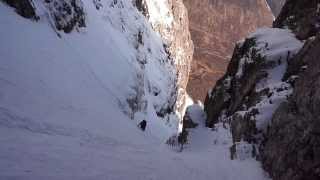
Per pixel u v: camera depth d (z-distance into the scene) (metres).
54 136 18.66
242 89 25.23
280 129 16.47
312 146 13.52
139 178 13.12
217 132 24.48
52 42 31.03
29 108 21.86
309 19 24.81
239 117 21.88
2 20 26.53
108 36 44.34
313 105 14.40
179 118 69.38
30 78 24.72
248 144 19.11
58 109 24.83
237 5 93.56
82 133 22.42
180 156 20.39
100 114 30.09
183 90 73.69
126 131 31.53
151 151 21.20
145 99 47.53
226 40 91.31
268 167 16.14
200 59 87.62
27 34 28.08
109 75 38.94
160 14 69.38
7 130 16.50
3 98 20.88
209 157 20.31
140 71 47.81
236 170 16.95
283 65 23.42
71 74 30.84
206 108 29.73
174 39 71.62
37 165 11.86
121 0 54.53
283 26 28.27
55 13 33.94
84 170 12.52
